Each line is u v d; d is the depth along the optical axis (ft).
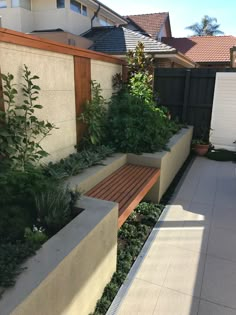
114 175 10.61
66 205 6.15
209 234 9.21
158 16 54.85
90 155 10.68
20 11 32.22
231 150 19.62
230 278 7.13
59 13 32.81
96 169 9.84
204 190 13.10
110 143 12.55
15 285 3.88
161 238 8.93
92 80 11.65
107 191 9.02
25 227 5.52
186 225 9.78
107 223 6.15
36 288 3.85
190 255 8.07
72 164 9.52
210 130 19.76
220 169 16.26
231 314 6.05
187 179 14.60
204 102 19.35
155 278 7.11
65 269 4.58
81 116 10.99
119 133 12.37
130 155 12.01
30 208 6.23
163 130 13.71
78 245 4.91
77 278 5.10
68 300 4.89
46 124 8.52
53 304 4.39
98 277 6.10
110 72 13.50
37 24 34.50
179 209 11.06
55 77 9.12
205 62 48.96
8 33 6.89
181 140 15.30
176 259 7.88
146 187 9.55
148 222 9.79
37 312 3.97
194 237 9.01
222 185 13.74
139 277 7.14
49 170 8.59
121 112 13.11
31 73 7.97
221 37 55.06
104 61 12.63
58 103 9.50
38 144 8.18
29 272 4.15
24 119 7.54
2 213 5.66
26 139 7.73
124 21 44.57
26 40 7.52
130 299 6.43
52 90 9.06
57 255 4.58
